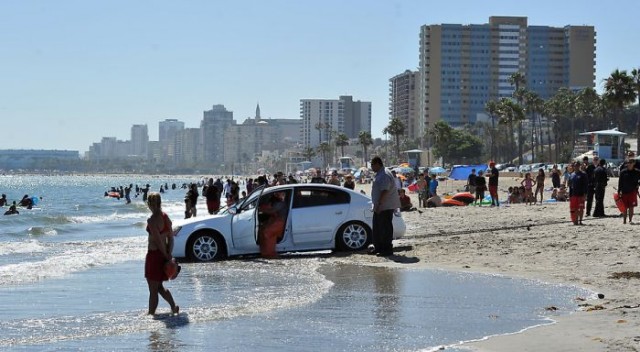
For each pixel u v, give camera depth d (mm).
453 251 25375
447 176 178250
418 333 12992
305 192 26359
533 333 12789
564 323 13547
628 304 15227
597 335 12391
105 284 19750
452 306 15656
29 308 15992
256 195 26031
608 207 45031
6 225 57062
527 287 18047
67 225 55781
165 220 15000
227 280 20047
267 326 13672
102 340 12531
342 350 11758
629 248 23688
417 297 16844
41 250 30750
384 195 24906
